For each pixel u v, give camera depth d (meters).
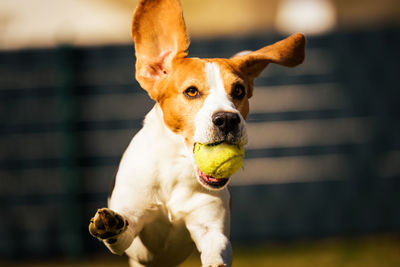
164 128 5.36
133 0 19.70
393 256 10.30
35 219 12.21
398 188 12.69
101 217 4.56
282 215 12.58
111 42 13.61
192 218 5.41
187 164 5.30
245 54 5.85
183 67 5.33
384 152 12.76
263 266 10.05
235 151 4.93
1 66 12.30
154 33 5.53
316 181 12.66
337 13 23.89
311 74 12.77
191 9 27.94
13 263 11.57
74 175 12.21
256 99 12.68
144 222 5.44
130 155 5.49
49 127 12.31
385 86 12.81
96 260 11.55
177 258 5.91
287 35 12.66
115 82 12.52
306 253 10.95
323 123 12.75
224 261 4.82
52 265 11.15
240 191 12.58
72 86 12.33
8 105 12.30
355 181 12.70
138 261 5.91
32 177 12.27
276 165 12.62
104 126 12.45
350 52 12.84
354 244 11.52
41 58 12.34
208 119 4.91
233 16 27.45
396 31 12.84
